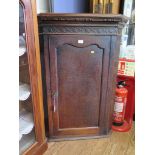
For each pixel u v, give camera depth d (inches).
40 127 55.5
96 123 64.4
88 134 65.4
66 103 59.9
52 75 55.4
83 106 61.0
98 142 64.1
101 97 60.3
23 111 55.7
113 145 62.6
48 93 57.7
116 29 52.2
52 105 59.3
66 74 56.0
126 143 63.7
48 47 52.1
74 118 62.5
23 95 48.4
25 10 42.3
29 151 52.5
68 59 54.1
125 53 68.9
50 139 64.0
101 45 53.2
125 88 68.0
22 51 44.8
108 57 55.1
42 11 60.6
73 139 64.6
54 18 47.6
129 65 66.1
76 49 53.1
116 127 71.0
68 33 50.8
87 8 69.6
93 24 50.0
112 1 60.7
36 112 52.9
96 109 62.1
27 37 44.6
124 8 68.7
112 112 66.2
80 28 50.5
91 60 55.0
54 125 62.3
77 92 58.8
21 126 52.5
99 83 58.4
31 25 44.5
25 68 48.8
